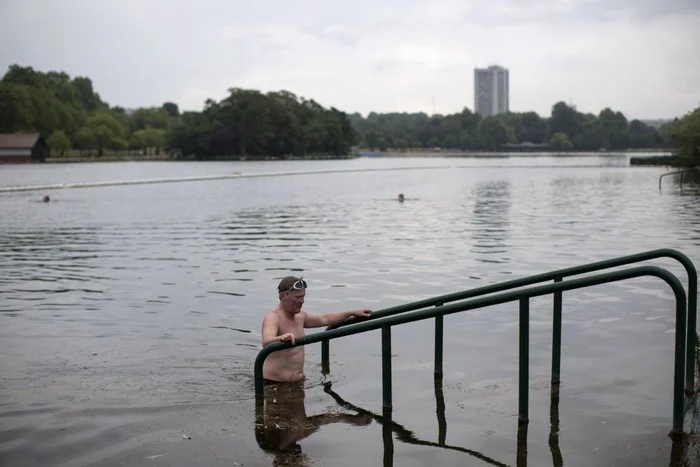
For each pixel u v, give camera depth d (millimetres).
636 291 12766
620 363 8688
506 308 11734
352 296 13148
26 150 151375
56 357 9430
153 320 11477
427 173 80750
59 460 6324
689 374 7648
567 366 8633
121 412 7430
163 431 6926
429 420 7078
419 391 7934
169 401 7750
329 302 12664
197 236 23141
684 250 18031
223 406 7590
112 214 31609
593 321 10719
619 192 42219
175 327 11000
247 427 7004
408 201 37844
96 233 24297
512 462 6078
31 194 46156
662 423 6797
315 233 23547
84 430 6969
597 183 53031
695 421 6840
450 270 15695
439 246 19672
